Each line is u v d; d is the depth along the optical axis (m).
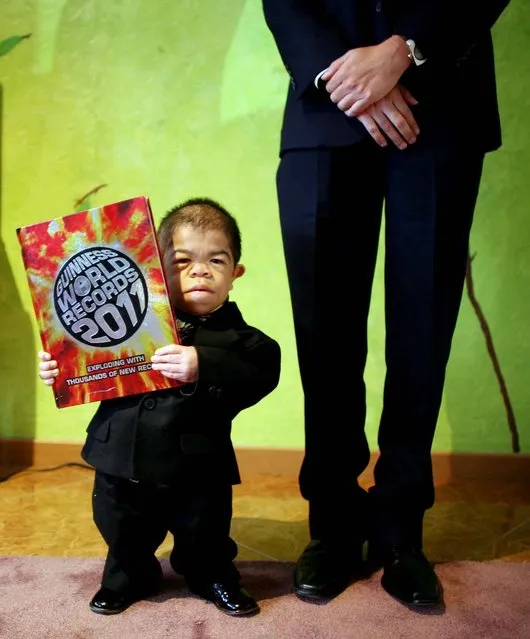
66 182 1.81
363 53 1.07
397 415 1.18
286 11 1.14
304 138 1.14
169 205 1.80
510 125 1.75
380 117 1.08
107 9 1.76
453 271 1.14
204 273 1.07
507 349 1.81
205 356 1.02
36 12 1.77
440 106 1.12
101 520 1.07
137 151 1.79
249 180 1.79
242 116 1.78
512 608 1.09
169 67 1.77
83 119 1.79
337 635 1.01
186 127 1.79
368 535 1.24
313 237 1.13
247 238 1.80
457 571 1.22
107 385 1.05
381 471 1.19
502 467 1.81
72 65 1.78
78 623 1.03
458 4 1.07
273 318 1.82
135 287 1.04
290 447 1.84
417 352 1.14
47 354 1.07
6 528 1.43
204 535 1.06
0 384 1.85
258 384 1.08
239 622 1.04
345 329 1.18
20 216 1.82
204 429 1.06
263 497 1.67
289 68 1.14
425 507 1.18
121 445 1.03
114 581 1.08
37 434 1.86
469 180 1.13
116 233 1.04
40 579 1.17
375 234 1.21
